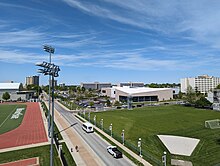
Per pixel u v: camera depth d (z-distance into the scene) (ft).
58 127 197.77
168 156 128.16
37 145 141.18
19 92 495.00
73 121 228.22
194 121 225.56
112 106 363.76
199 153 133.80
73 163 110.73
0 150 130.93
